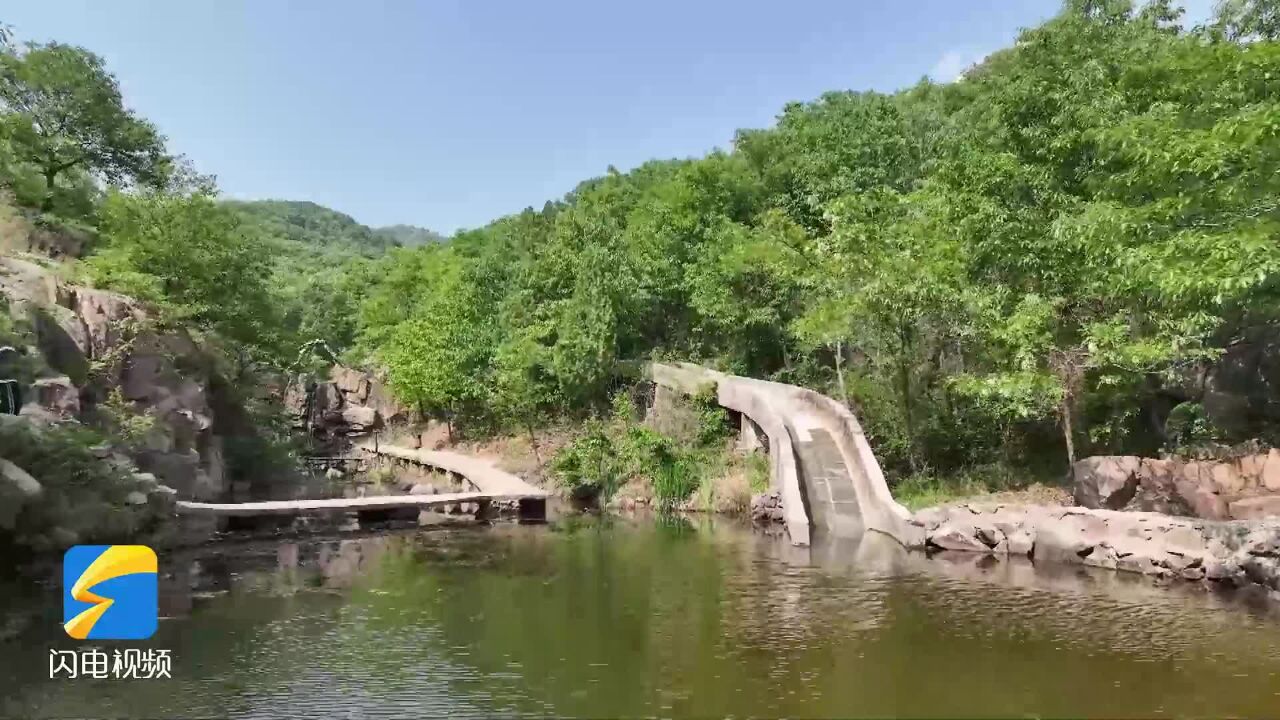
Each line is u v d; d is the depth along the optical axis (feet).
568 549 64.90
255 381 107.96
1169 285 43.09
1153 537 50.16
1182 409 65.21
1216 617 40.01
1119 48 68.59
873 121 123.54
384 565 58.49
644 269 122.01
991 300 63.93
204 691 32.07
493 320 140.77
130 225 97.66
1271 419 61.26
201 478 77.51
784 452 76.38
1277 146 41.04
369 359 187.11
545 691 31.60
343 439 155.02
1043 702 29.43
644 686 31.99
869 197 91.81
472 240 207.72
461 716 29.14
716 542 66.90
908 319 71.72
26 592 47.39
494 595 48.32
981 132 78.02
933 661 34.19
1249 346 64.08
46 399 61.00
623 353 127.54
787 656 35.32
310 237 467.52
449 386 131.23
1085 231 51.78
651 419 105.70
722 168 138.21
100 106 116.16
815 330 80.12
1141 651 34.99
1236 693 29.91
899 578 50.31
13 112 105.50
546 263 136.56
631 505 92.02
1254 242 39.22
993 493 67.51
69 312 70.23
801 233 110.01
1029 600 43.98
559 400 121.80
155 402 76.48
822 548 61.67
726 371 112.37
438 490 101.45
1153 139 47.47
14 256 78.89
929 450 77.36
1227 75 48.96
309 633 40.24
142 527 60.80
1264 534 44.60
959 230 68.85
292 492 97.60
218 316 98.58
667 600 46.14
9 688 32.50
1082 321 63.82
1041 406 63.41
